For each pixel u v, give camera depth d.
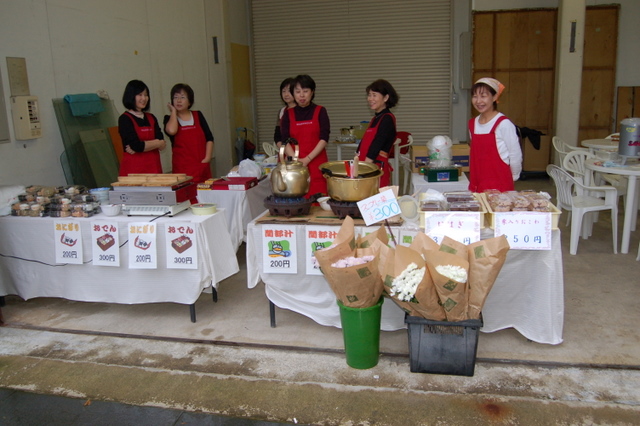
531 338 2.82
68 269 3.32
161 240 3.12
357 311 2.54
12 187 3.45
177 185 3.21
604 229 5.09
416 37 8.93
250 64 9.55
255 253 3.01
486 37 7.73
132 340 3.06
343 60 9.23
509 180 3.32
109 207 3.24
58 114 4.36
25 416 2.40
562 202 4.49
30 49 4.13
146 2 5.86
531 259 2.75
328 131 4.09
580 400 2.37
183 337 3.07
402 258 2.37
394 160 6.83
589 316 3.18
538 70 7.70
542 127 7.82
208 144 4.72
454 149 4.50
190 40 7.02
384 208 2.68
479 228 2.63
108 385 2.62
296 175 2.94
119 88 5.35
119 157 4.84
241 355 2.85
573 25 7.14
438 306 2.45
